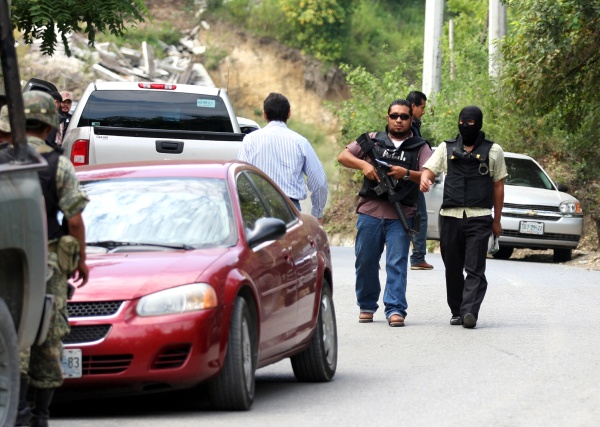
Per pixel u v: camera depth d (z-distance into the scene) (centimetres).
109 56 14738
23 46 14325
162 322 2014
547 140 7775
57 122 1928
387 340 3152
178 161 2509
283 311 2333
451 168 3384
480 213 3359
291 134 3231
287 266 2373
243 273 2150
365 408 2203
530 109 6600
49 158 1883
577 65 6431
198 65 15875
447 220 3391
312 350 2536
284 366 2888
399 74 9219
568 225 6119
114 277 2064
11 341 1703
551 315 3631
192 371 2023
